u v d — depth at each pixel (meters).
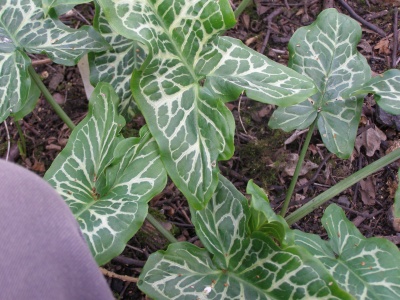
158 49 0.31
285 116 0.42
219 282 0.33
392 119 0.51
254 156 0.51
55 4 0.32
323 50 0.42
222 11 0.31
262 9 0.58
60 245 0.18
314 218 0.48
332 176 0.50
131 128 0.51
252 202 0.30
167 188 0.49
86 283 0.20
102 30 0.41
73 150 0.35
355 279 0.34
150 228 0.46
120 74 0.42
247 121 0.52
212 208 0.35
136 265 0.45
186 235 0.47
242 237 0.34
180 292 0.32
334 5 0.58
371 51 0.56
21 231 0.17
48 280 0.17
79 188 0.34
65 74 0.55
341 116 0.41
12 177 0.18
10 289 0.16
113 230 0.31
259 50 0.56
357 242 0.37
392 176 0.49
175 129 0.32
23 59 0.36
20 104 0.35
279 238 0.33
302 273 0.31
